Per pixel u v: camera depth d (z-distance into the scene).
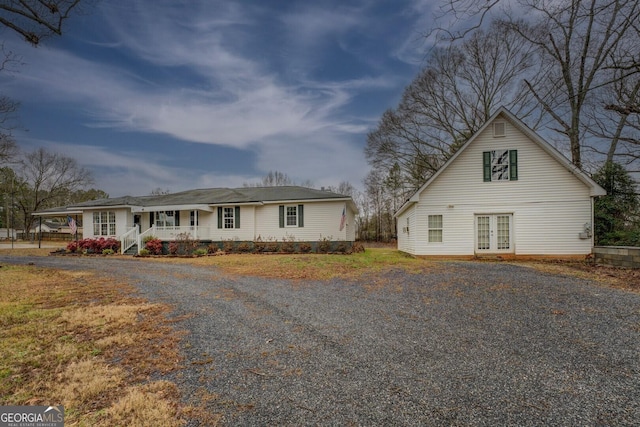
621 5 6.37
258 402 2.86
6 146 20.66
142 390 3.07
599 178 15.22
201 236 20.00
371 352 3.99
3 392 3.07
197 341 4.38
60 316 5.55
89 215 22.17
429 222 14.66
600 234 14.34
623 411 2.72
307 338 4.48
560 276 8.89
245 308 6.09
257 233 20.00
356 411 2.70
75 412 2.73
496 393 3.01
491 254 14.05
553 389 3.09
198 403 2.84
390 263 12.04
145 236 19.59
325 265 11.62
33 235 35.81
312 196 19.55
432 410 2.72
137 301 6.68
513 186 13.93
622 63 8.21
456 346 4.17
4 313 5.73
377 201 43.97
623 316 5.35
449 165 14.51
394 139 27.89
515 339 4.41
